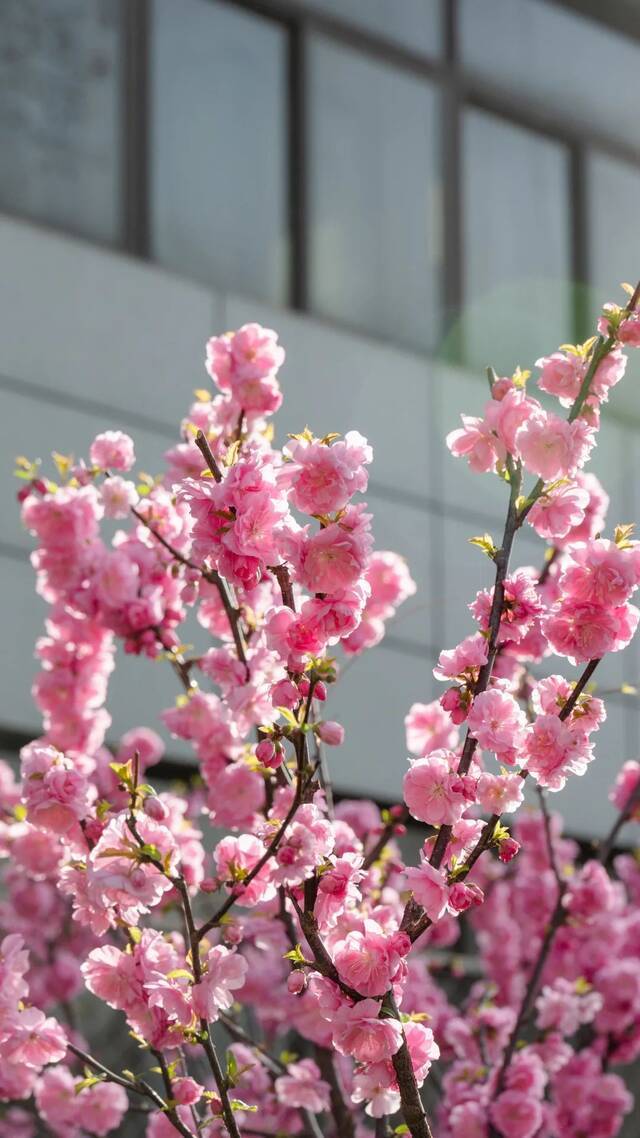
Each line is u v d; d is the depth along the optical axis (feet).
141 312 37.32
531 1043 23.43
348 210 41.86
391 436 40.42
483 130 45.19
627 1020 25.95
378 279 42.04
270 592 18.42
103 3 39.06
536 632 18.06
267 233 40.52
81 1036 29.86
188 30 40.22
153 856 13.35
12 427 34.94
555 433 13.30
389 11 43.78
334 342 40.16
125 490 18.70
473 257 44.01
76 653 20.30
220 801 18.62
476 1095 20.66
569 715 13.37
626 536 13.46
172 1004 13.82
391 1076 13.09
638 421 45.03
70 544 19.34
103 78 38.70
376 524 39.55
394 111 43.29
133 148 38.78
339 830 16.94
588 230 46.65
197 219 39.37
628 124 48.42
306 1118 21.25
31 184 37.11
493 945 27.35
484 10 45.75
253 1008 26.58
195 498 13.10
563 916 22.12
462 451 14.03
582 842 40.40
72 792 14.56
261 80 41.16
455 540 40.52
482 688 13.33
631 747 41.57
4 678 33.42
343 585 12.71
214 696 19.54
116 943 21.57
